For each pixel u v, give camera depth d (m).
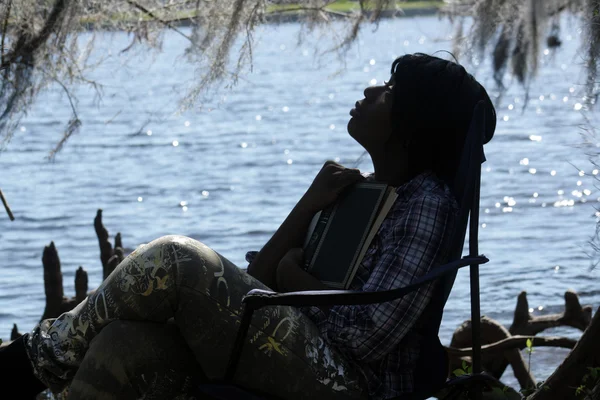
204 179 22.48
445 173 3.35
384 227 3.22
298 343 2.93
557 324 6.87
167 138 31.95
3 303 10.91
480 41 6.26
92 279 12.31
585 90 4.71
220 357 2.86
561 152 23.56
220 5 5.86
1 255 14.26
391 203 3.23
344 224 3.32
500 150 24.94
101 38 6.06
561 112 33.50
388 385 3.08
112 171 24.28
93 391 2.80
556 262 11.59
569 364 3.91
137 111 40.88
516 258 12.03
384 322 2.96
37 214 18.11
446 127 3.25
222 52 5.84
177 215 17.86
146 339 2.84
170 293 2.80
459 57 6.40
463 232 3.04
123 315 2.85
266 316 2.89
